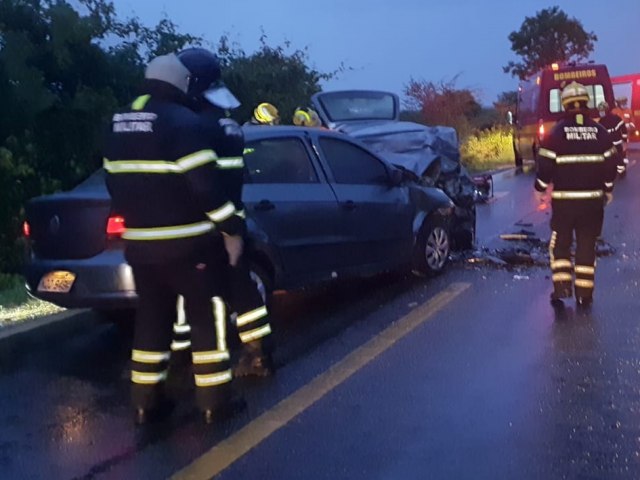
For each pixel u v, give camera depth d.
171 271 5.34
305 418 5.59
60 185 10.25
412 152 11.54
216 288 5.48
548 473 4.70
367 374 6.43
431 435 5.25
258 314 6.40
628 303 8.30
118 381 6.59
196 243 5.29
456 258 10.79
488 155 30.83
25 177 9.92
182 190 5.20
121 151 5.25
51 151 10.30
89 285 6.71
